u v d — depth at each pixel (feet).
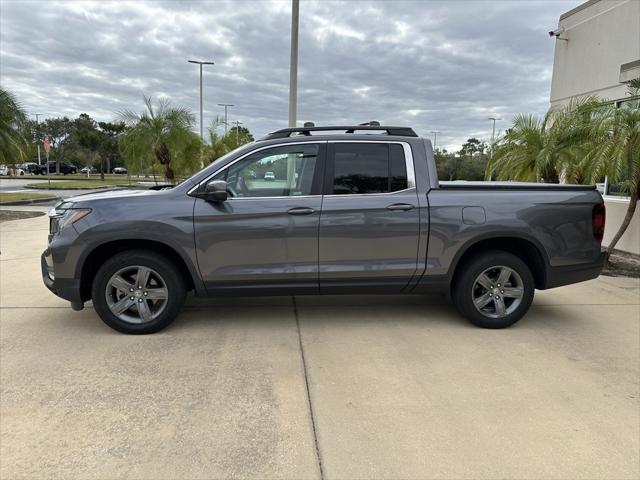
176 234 13.97
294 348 13.67
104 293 14.29
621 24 29.96
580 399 10.94
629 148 21.34
